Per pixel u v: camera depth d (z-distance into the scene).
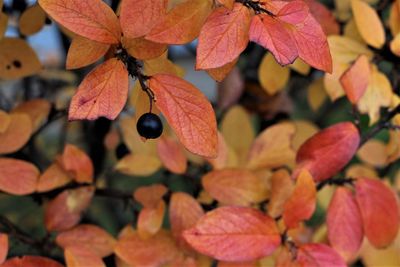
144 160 0.52
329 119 0.70
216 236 0.45
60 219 0.49
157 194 0.49
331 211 0.48
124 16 0.39
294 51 0.39
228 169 0.49
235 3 0.39
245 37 0.39
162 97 0.40
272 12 0.40
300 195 0.45
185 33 0.39
